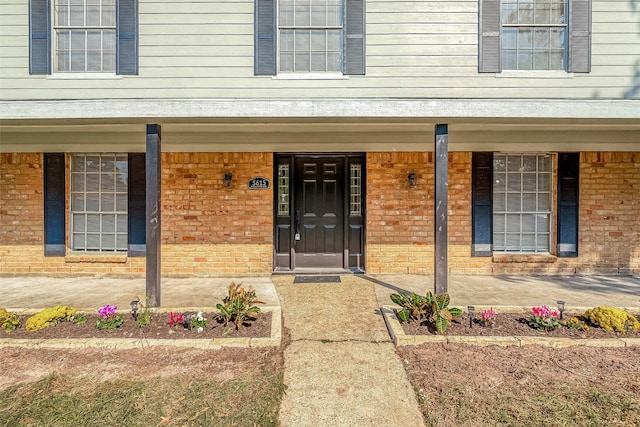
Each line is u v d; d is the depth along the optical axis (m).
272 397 2.66
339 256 6.32
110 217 6.31
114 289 5.37
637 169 6.02
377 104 4.60
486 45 4.80
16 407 2.51
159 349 3.31
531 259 6.05
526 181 6.25
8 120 4.69
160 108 4.52
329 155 6.24
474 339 3.42
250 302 3.90
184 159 6.06
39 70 4.86
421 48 4.79
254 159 6.09
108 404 2.54
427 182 6.07
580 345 3.35
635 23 4.85
